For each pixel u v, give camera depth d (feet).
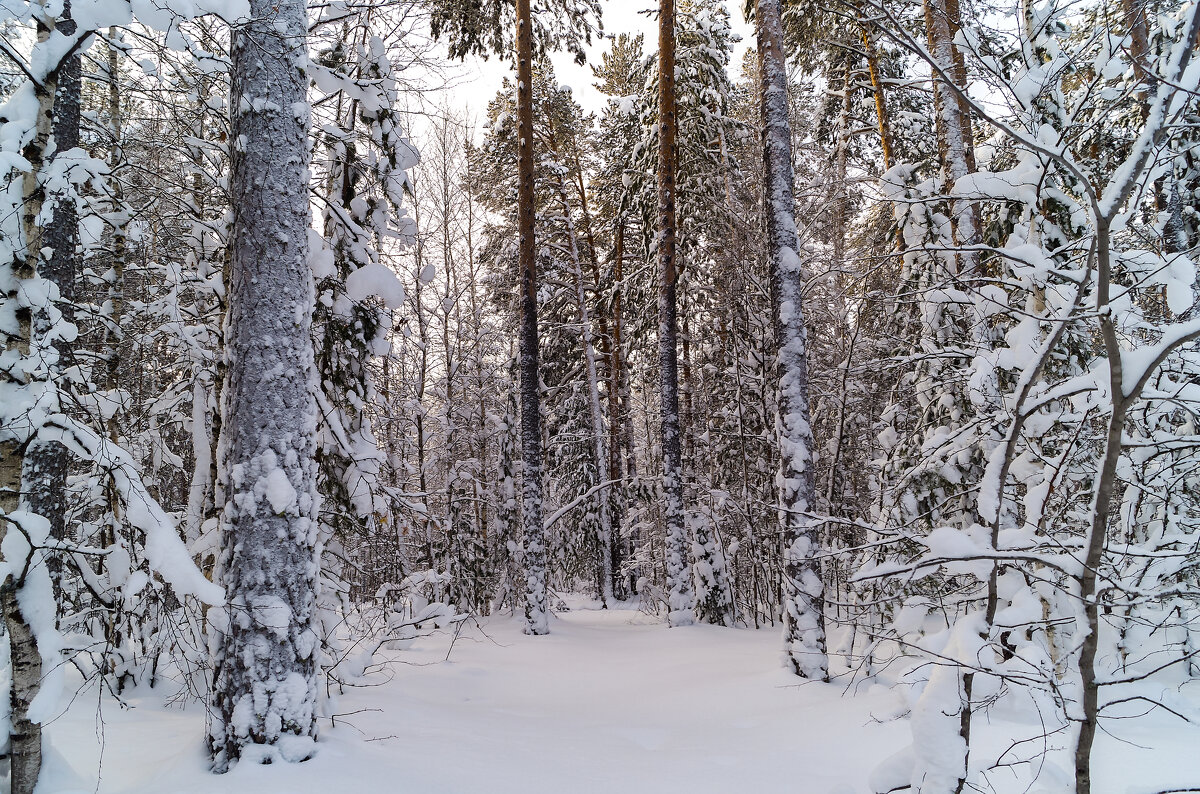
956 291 21.52
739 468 49.62
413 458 58.65
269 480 14.51
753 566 51.06
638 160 51.26
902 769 8.89
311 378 15.88
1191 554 8.39
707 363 55.47
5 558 11.12
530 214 43.29
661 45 43.73
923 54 8.15
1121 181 7.45
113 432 21.35
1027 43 13.91
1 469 11.78
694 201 50.29
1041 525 10.05
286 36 15.75
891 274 32.37
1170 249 22.99
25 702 11.41
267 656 13.84
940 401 24.26
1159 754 11.78
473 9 43.62
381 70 22.94
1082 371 18.30
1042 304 17.67
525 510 41.78
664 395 42.68
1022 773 11.91
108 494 18.79
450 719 19.85
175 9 12.37
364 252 23.70
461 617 31.37
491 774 14.67
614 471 64.28
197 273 23.95
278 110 15.80
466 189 53.98
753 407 46.93
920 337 26.40
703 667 28.81
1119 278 16.39
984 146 23.09
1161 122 7.15
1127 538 13.78
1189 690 13.66
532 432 42.50
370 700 20.47
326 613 21.21
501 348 61.87
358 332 22.84
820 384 44.60
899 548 16.03
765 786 14.40
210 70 15.90
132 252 29.32
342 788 12.42
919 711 8.44
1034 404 8.95
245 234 15.43
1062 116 17.81
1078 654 7.72
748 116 59.36
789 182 27.66
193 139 20.68
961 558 8.21
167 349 28.04
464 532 50.01
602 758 16.83
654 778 15.17
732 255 47.21
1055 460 13.35
